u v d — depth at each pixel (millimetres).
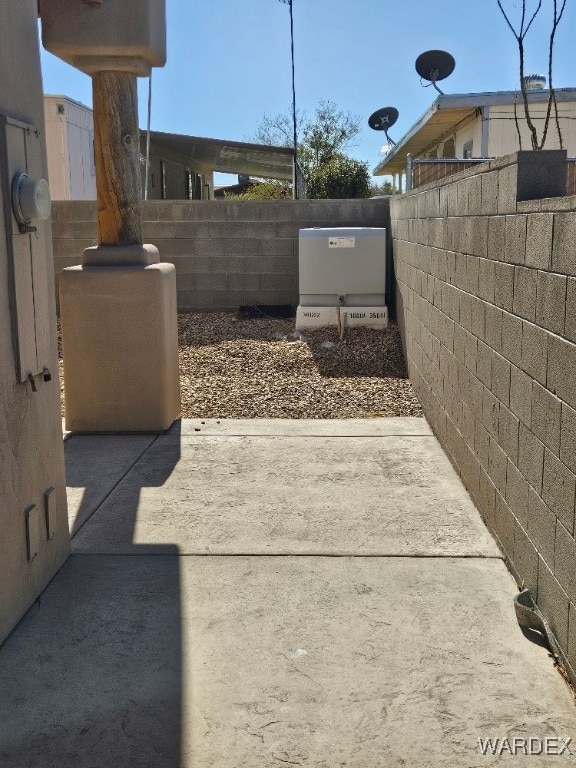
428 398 6625
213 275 11258
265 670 3010
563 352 2961
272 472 5375
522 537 3586
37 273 3508
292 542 4199
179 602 3557
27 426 3465
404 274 8547
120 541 4234
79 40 5535
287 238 11109
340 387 7746
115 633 3291
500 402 4020
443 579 3746
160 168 18203
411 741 2588
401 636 3240
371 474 5316
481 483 4512
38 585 3613
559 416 3010
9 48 3279
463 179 4961
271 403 7270
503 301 3926
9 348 3227
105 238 6305
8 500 3252
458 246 5164
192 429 6477
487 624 3326
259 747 2572
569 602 2895
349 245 9844
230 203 11102
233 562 3963
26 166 3354
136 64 5848
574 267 2830
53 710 2779
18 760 2521
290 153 16172
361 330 9688
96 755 2543
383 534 4293
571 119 12055
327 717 2721
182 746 2582
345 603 3527
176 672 3002
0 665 3059
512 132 12195
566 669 2932
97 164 6203
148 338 6203
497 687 2877
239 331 10055
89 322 6180
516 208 3646
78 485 5125
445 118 13742
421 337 7078
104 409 6293
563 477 2965
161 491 5008
